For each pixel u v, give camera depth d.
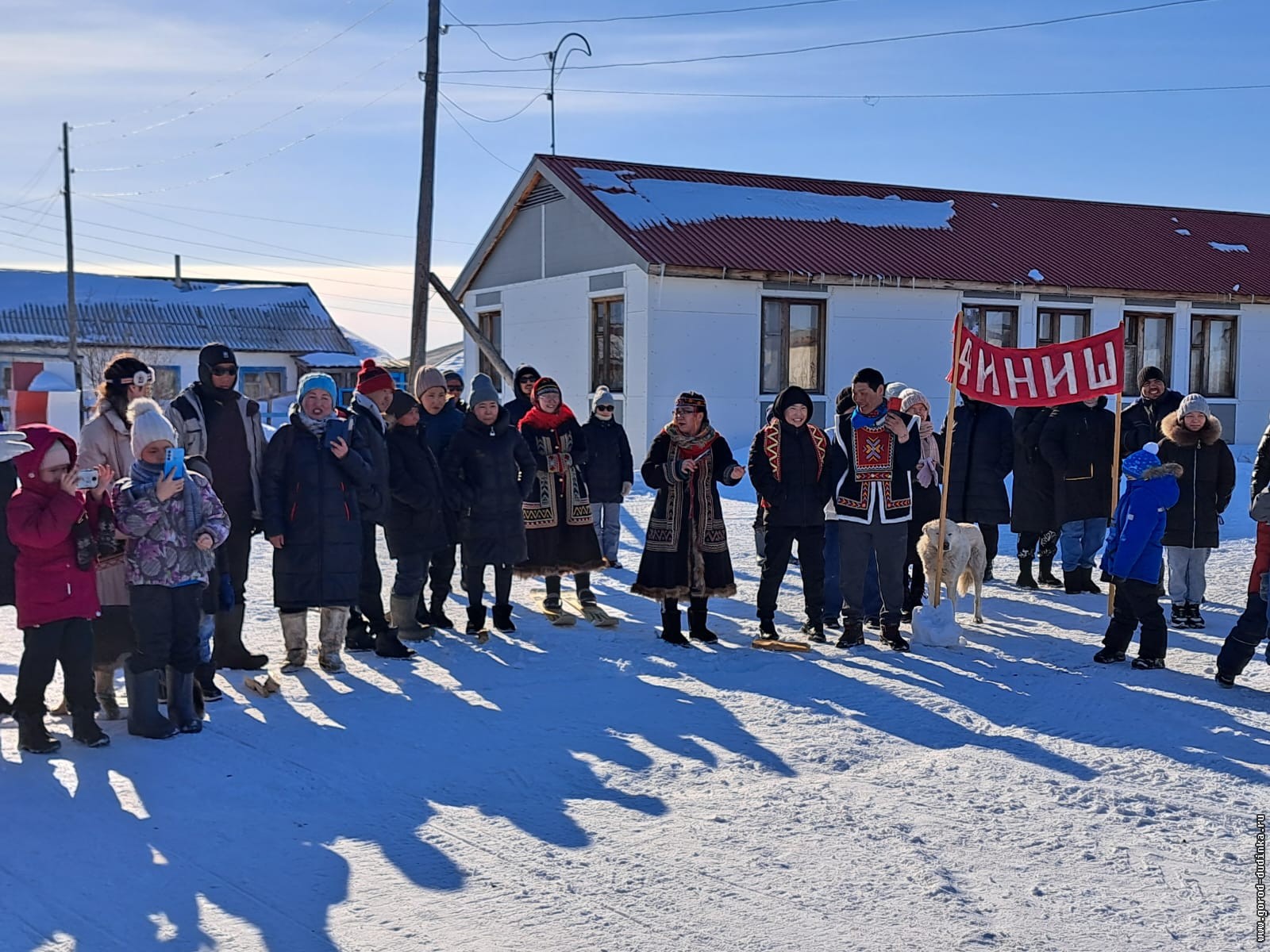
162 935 3.96
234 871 4.48
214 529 6.13
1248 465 21.45
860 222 25.02
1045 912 4.23
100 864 4.52
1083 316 25.08
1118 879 4.53
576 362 23.59
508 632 8.77
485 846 4.77
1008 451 10.51
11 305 45.22
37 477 5.61
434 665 7.75
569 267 23.70
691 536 8.40
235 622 7.47
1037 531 10.66
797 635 8.82
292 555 7.28
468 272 26.92
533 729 6.37
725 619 9.45
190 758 5.77
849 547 8.33
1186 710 6.89
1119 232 27.97
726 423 21.86
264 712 6.61
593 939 3.96
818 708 6.85
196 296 48.97
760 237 22.80
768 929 4.05
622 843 4.82
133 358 6.63
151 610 6.00
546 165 23.84
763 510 8.91
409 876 4.46
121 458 6.47
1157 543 7.79
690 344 21.47
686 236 21.98
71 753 5.82
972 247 25.03
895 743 6.24
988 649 8.38
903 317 23.22
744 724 6.52
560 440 9.07
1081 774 5.77
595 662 7.88
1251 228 30.44
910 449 8.37
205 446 7.12
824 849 4.78
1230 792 5.53
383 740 6.12
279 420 36.44
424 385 9.03
